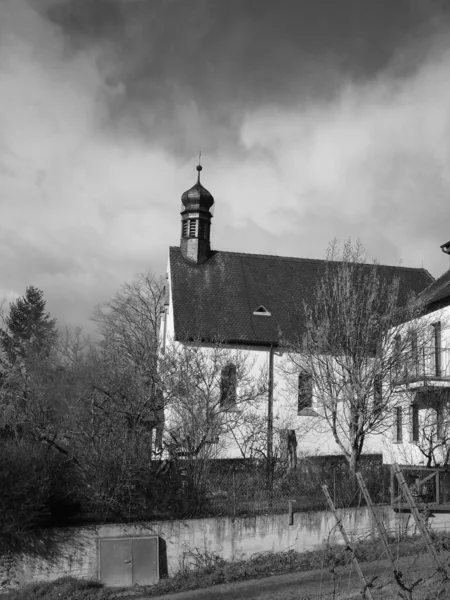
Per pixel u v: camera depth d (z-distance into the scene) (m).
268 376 34.41
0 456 18.34
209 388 27.19
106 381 22.45
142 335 36.75
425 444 28.22
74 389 21.89
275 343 35.47
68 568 18.78
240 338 35.25
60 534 18.89
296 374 34.22
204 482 21.61
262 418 30.50
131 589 18.34
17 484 18.06
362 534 21.11
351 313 26.42
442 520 21.55
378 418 27.23
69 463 20.06
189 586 18.39
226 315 37.03
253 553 20.48
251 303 38.31
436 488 21.69
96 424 20.75
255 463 26.38
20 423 21.83
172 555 19.81
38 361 23.94
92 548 19.06
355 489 22.47
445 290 29.72
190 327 35.41
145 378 23.77
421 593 14.00
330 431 33.50
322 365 26.92
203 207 41.00
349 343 26.11
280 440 29.80
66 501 19.62
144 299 45.53
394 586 14.01
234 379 30.98
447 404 27.02
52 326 55.09
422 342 27.48
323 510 21.30
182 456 22.48
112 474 19.78
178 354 27.39
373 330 26.50
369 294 27.59
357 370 25.84
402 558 18.31
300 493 22.38
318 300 28.11
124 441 20.45
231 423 30.84
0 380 24.38
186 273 39.44
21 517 18.39
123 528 19.52
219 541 20.28
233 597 17.22
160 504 20.36
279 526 20.84
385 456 32.84
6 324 36.50
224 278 39.75
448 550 18.58
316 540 21.02
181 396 24.91
